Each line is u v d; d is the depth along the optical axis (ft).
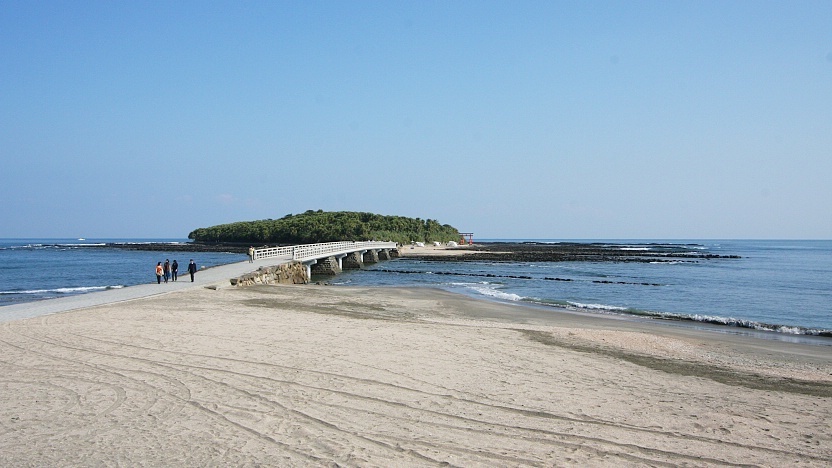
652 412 29.66
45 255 311.68
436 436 24.75
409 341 46.70
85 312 58.85
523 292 112.78
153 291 79.87
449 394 31.30
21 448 22.34
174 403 28.37
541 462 22.29
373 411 27.91
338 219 411.13
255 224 465.06
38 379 32.63
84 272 178.50
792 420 29.19
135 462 21.07
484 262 234.38
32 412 26.81
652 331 64.39
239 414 26.86
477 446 23.73
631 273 174.19
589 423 27.37
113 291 80.07
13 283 139.95
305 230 395.55
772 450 24.66
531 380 35.27
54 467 20.54
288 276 123.95
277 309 66.39
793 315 87.35
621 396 32.63
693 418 28.91
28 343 42.60
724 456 23.77
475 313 74.38
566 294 110.42
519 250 381.40
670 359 45.91
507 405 29.73
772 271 189.88
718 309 93.30
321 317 60.13
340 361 38.17
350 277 151.43
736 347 55.11
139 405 28.02
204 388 31.07
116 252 355.97
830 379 40.78
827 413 30.86
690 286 131.44
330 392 30.86
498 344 47.70
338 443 23.47
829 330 69.36
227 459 21.48
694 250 421.59
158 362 36.86
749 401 32.91
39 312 58.65
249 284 97.60
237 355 39.24
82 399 28.89
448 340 48.24
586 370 39.19
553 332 56.39
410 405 29.09
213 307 65.46
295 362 37.52
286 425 25.50
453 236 514.68
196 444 22.98
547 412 28.76
